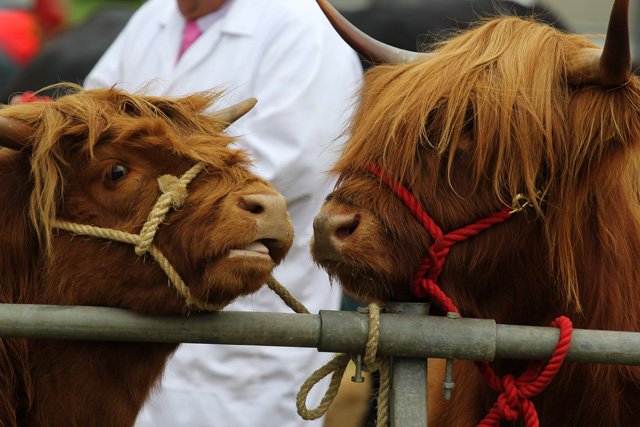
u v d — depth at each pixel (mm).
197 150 6031
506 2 10773
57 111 6129
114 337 5707
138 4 18500
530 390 5969
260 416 8516
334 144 8648
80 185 6023
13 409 6242
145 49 9234
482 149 6121
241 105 6895
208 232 5762
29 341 6234
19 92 12539
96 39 12844
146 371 6363
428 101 6188
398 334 5672
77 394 6281
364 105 6750
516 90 6191
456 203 6141
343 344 5676
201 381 8523
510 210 6172
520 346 5707
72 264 5996
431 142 6168
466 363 7152
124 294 5906
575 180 6289
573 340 5723
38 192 6004
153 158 5973
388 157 6168
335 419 10703
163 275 5855
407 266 6105
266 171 8445
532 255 6352
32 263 6188
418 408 5785
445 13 11055
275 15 8766
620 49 5879
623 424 6648
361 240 6012
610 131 6164
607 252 6496
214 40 8820
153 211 5801
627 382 6586
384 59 6910
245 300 8602
